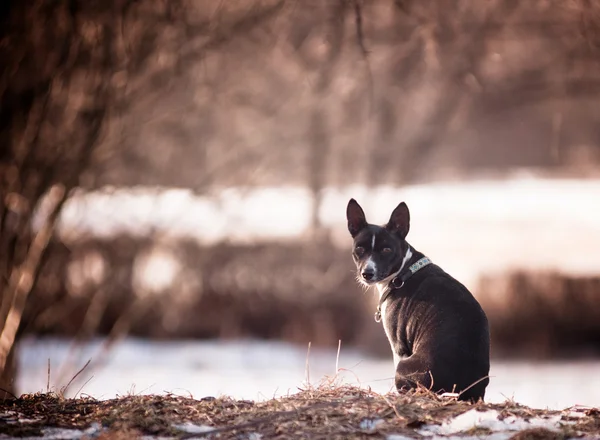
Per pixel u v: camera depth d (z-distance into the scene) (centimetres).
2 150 1555
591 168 2627
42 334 2291
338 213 2381
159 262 2353
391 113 2109
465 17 1652
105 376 1897
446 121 2147
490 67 1988
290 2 1588
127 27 1494
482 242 2375
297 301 2445
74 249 2197
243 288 2458
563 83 1870
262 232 2416
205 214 2286
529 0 1648
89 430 540
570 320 2258
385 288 732
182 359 2141
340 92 2017
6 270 1445
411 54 1767
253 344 2372
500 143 2569
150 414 563
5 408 608
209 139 2220
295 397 607
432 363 648
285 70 1978
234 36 1683
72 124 1534
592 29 1295
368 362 2109
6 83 1476
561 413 575
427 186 2508
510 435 516
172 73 1627
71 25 1455
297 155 2283
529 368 1998
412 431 522
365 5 1532
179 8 1520
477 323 667
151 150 2209
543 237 2406
